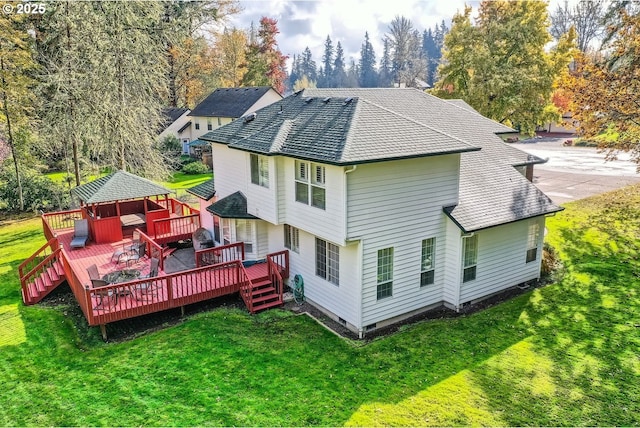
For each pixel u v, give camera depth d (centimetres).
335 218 1347
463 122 2203
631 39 2230
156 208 2378
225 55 6975
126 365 1246
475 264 1594
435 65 13750
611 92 2245
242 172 1830
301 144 1455
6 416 1052
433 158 1472
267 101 4897
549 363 1247
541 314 1537
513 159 2050
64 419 1037
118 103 2595
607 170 3869
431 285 1575
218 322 1484
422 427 998
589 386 1143
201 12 5584
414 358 1275
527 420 1022
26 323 1506
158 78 2941
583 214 2616
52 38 2736
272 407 1067
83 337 1410
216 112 4975
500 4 4188
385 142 1369
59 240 2127
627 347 1318
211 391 1127
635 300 1608
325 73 15500
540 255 1816
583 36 6988
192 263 1878
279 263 1761
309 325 1469
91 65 2545
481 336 1396
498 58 3928
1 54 2702
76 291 1527
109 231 2083
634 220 2455
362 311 1398
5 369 1244
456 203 1573
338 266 1455
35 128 2891
